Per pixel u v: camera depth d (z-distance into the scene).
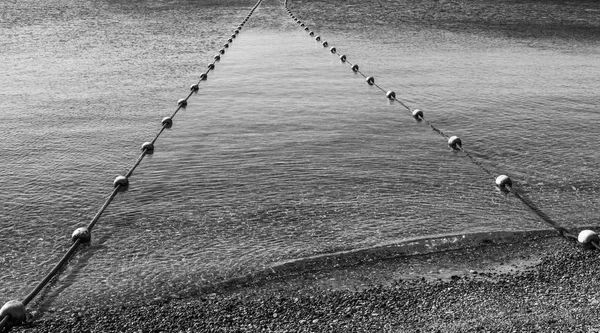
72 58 13.67
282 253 5.54
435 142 8.54
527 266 5.30
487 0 23.62
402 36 16.97
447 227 6.03
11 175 7.33
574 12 21.38
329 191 6.88
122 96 10.73
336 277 5.14
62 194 6.84
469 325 4.43
